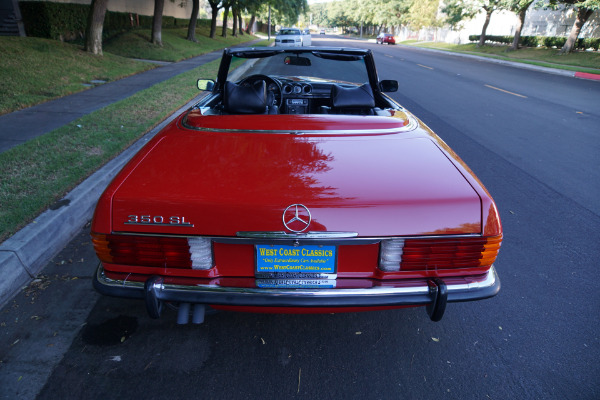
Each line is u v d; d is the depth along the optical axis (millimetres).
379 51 30484
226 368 2158
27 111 6812
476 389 2053
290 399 1979
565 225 3822
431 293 1820
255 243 1767
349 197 1751
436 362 2227
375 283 1841
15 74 8781
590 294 2822
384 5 65688
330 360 2230
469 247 1802
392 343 2363
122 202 1776
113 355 2225
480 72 17469
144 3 25297
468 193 1818
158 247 1791
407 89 11719
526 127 7547
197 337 2379
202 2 53000
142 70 12227
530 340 2391
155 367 2154
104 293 1881
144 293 1802
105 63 11867
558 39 27359
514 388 2059
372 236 1742
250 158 2033
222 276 1876
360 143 2236
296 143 2189
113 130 5703
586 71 17828
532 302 2734
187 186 1817
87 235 3453
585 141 6668
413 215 1744
